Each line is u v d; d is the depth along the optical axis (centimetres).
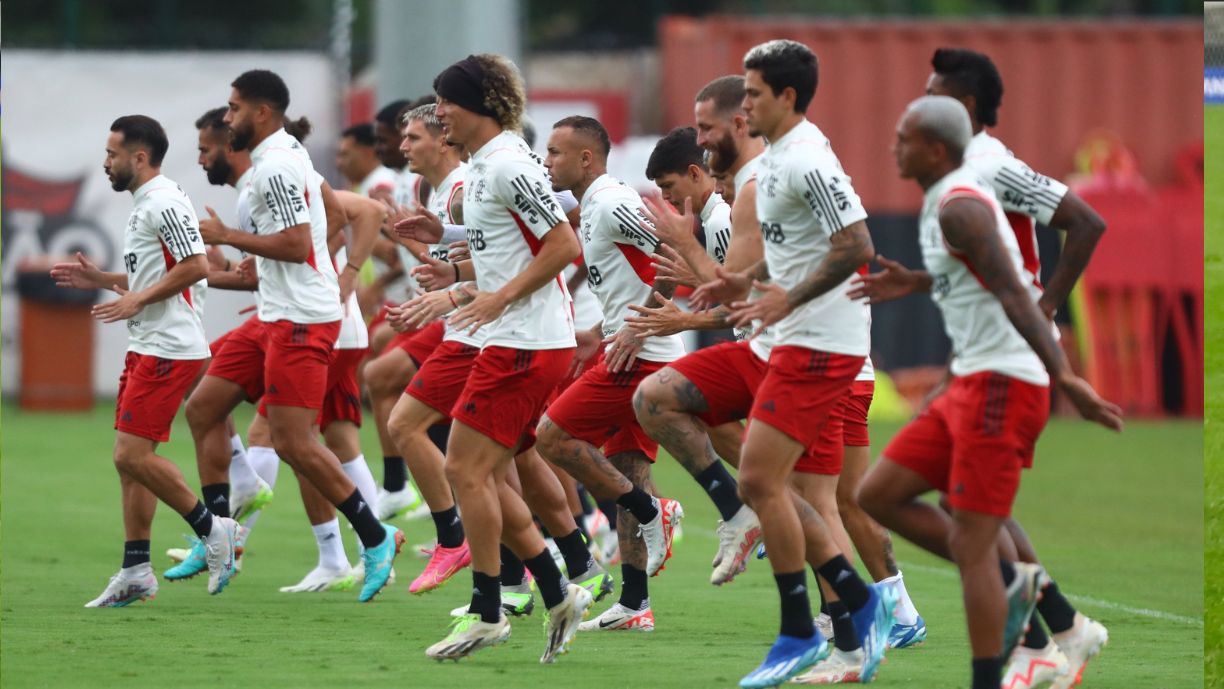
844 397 1917
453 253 2339
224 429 2769
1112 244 6744
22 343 6191
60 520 3544
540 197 2047
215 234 2525
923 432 1800
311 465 2580
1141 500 4309
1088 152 6788
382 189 3045
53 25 8919
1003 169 1847
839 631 1986
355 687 1898
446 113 2102
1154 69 6812
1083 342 6719
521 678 1973
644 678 1986
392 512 3372
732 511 2142
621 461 2473
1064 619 1905
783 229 1909
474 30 5653
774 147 1903
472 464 2067
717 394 2123
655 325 2170
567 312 2156
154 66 6091
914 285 1825
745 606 2639
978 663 1727
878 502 1828
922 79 6612
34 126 6075
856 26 6569
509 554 2450
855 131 6588
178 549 2984
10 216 6097
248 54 6147
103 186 6150
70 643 2184
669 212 2070
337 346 2908
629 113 7775
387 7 5684
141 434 2500
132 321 2528
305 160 2631
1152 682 2019
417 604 2609
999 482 1703
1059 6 9550
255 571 2980
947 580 2978
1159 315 6825
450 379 2488
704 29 6606
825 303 1884
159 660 2062
